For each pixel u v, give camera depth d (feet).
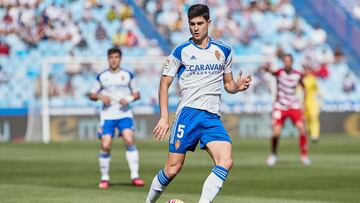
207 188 81.76
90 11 347.77
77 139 301.02
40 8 340.39
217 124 83.71
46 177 153.79
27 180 147.23
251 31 364.79
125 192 124.36
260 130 315.99
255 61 317.83
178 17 357.82
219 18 364.79
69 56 336.29
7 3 337.31
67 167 179.42
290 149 246.47
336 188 131.85
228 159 82.38
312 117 277.64
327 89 346.95
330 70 351.87
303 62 358.43
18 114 297.53
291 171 168.55
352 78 351.67
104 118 140.15
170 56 84.02
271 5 373.81
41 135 297.53
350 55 363.76
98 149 245.45
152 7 358.23
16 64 322.96
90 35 342.64
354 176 155.63
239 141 288.10
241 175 158.51
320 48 365.20
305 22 372.38
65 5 345.10
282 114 191.31
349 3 381.19
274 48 362.74
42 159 204.54
